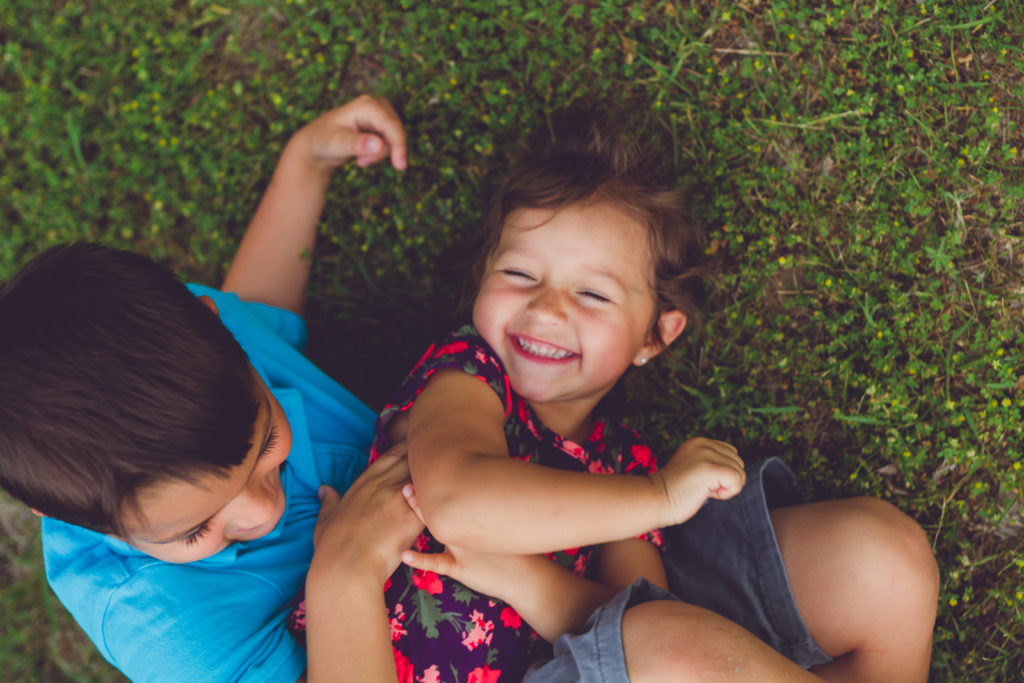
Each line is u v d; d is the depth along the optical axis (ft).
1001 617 8.14
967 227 8.25
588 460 7.21
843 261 8.48
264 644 6.10
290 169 8.90
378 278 9.55
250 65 9.82
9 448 4.69
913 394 8.27
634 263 6.86
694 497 6.00
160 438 4.61
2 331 4.65
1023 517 8.16
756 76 8.64
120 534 4.98
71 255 5.03
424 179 9.36
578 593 6.48
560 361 6.71
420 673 6.26
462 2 9.04
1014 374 8.09
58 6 10.00
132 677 5.98
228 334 5.33
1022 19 8.16
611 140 7.57
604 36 8.87
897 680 6.81
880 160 8.27
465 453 5.75
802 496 8.42
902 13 8.34
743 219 8.64
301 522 6.84
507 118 8.90
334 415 7.61
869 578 6.65
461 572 6.28
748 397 8.66
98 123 9.95
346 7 9.38
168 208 9.89
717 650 5.34
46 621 9.85
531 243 6.74
